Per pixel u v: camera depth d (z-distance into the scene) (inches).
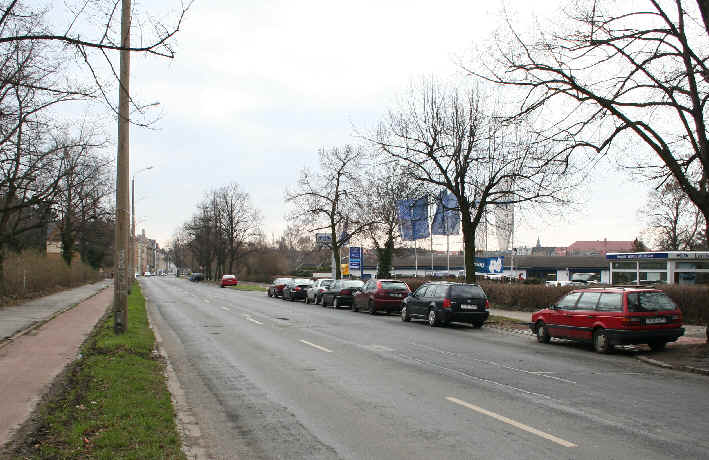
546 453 220.1
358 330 722.2
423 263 2999.5
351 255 1552.7
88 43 309.3
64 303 1090.7
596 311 548.1
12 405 278.4
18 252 1350.9
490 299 1138.7
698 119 487.8
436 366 435.5
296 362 449.7
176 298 1535.4
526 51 567.8
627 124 522.0
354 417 277.3
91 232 2119.8
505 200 959.6
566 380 384.5
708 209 499.5
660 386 366.3
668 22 505.0
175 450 211.6
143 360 412.2
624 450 224.1
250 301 1445.6
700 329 728.3
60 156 1031.6
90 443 217.5
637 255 1283.2
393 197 1109.7
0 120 611.5
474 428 256.7
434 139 913.5
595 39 528.7
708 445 231.9
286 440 239.1
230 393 332.5
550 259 2834.6
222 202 3125.0
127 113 538.9
